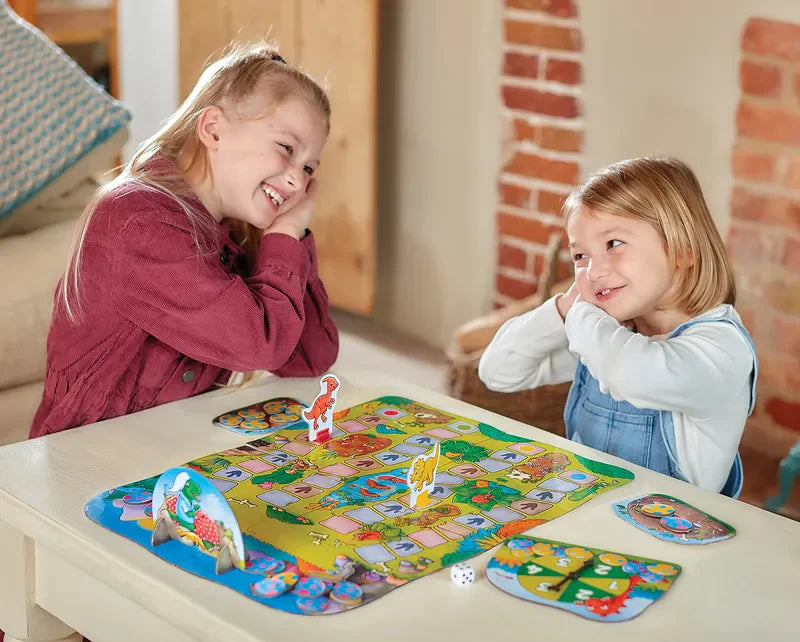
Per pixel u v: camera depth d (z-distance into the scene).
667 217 1.31
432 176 3.13
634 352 1.28
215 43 3.36
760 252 2.49
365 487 1.12
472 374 2.38
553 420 2.32
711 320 1.34
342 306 3.24
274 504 1.07
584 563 0.97
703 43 2.48
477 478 1.15
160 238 1.33
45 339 1.88
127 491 1.10
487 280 3.06
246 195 1.42
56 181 2.09
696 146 2.55
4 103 2.06
